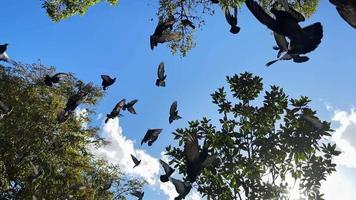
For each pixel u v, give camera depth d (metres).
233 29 2.60
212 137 11.28
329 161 11.12
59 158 18.09
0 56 4.53
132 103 5.61
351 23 1.17
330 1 1.18
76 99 6.29
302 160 11.17
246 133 11.62
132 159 4.89
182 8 16.05
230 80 12.30
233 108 11.96
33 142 17.36
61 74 6.69
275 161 11.36
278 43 1.53
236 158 11.38
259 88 12.05
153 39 3.35
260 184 11.11
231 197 11.16
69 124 18.73
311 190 11.19
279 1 1.51
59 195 17.20
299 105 11.38
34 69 19.31
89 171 19.30
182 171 11.41
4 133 16.91
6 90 17.67
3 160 17.03
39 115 17.83
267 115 11.59
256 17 1.47
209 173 11.18
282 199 11.16
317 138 11.06
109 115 5.54
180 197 2.76
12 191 17.41
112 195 19.14
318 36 1.41
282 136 11.24
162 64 4.66
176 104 4.27
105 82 5.65
